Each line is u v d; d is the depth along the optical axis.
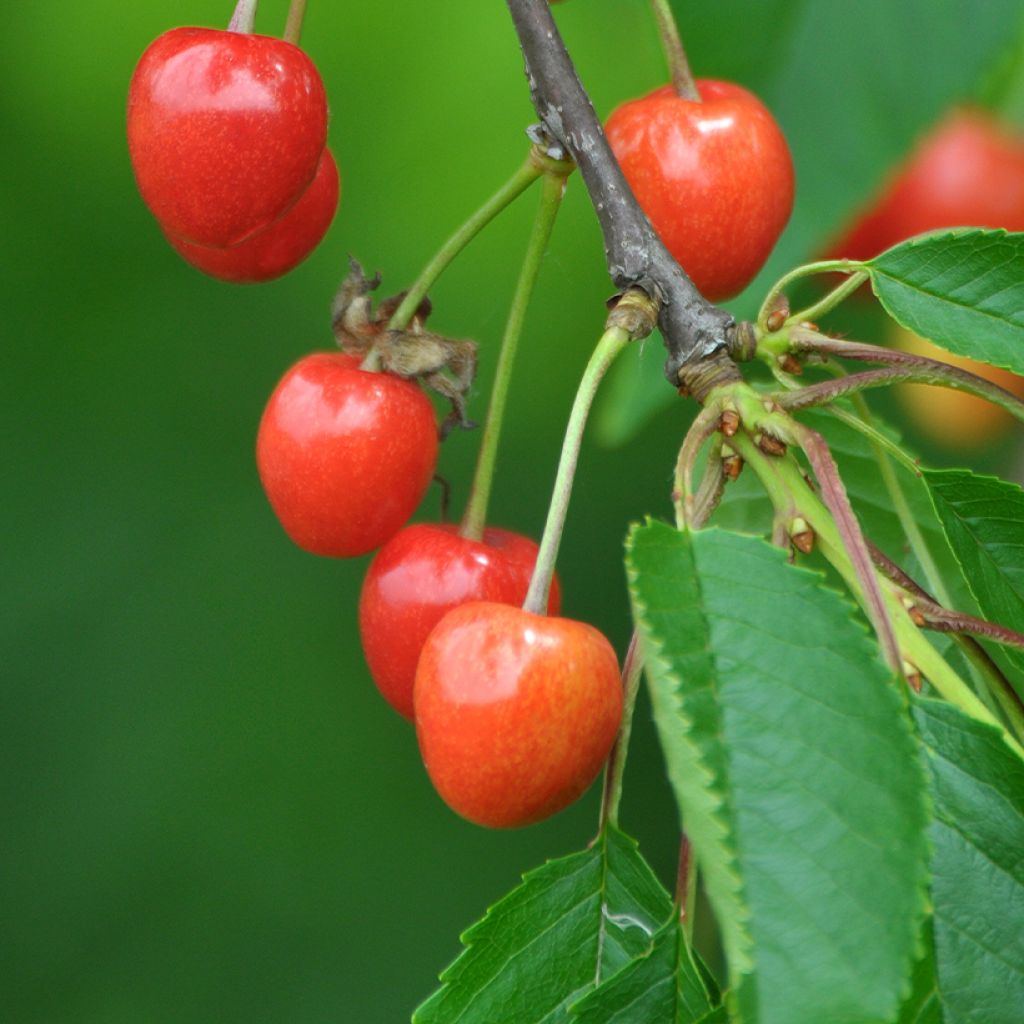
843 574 0.75
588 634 0.75
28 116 0.92
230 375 0.99
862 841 0.71
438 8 0.90
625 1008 0.74
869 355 0.76
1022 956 0.73
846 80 0.79
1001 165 0.85
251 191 0.77
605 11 0.89
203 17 0.91
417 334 0.79
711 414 0.75
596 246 0.95
